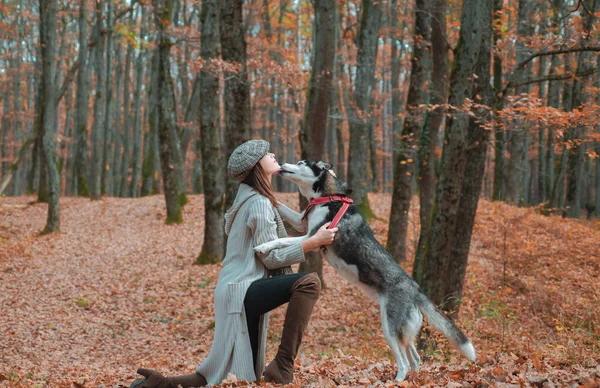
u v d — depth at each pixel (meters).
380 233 16.38
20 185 42.41
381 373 4.72
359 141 16.20
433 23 10.88
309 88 11.30
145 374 3.76
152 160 27.14
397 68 26.31
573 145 7.95
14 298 11.39
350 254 4.41
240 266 3.71
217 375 3.64
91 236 17.81
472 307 9.77
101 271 13.83
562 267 11.89
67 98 34.41
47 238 17.31
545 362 4.84
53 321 10.01
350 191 4.65
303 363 5.92
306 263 11.66
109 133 29.53
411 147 11.69
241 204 3.78
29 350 8.26
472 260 12.76
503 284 10.70
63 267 14.16
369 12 15.78
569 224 16.03
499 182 20.12
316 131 11.26
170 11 18.20
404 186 12.47
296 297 3.57
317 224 4.47
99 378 5.70
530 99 7.16
